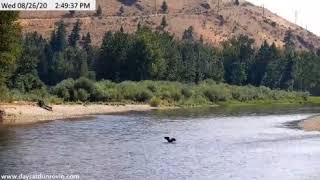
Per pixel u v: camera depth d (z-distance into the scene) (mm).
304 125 74000
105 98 120188
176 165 39000
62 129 63125
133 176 34594
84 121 76312
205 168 37781
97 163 39344
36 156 41938
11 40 76375
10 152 43656
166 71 164500
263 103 157875
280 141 54344
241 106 138875
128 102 123562
